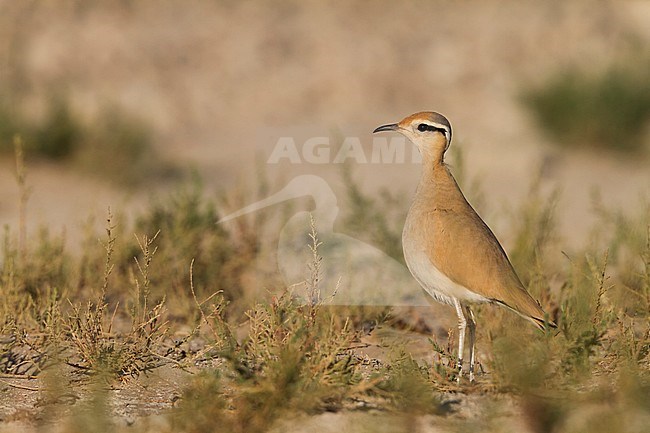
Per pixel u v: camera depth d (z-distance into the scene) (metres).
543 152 44.75
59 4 63.41
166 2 67.62
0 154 42.62
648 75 49.97
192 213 26.02
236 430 15.59
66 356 19.25
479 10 68.38
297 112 55.28
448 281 18.53
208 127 52.16
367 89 57.84
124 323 21.56
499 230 29.69
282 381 16.14
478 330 21.09
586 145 48.09
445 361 19.66
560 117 48.53
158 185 41.25
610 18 64.50
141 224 26.05
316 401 16.25
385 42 62.56
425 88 58.16
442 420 16.08
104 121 44.19
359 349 20.47
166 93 54.53
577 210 36.47
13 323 20.14
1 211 35.44
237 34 63.06
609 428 15.07
